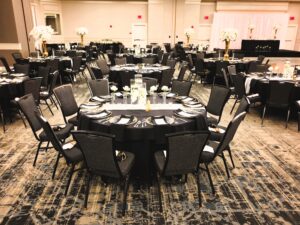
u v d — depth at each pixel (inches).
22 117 192.1
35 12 514.3
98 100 143.3
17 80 206.1
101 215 102.3
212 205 108.1
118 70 249.1
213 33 601.0
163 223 98.5
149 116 119.2
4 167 135.2
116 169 96.2
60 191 116.2
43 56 342.6
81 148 95.3
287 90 181.8
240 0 579.8
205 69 332.2
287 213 103.8
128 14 599.5
